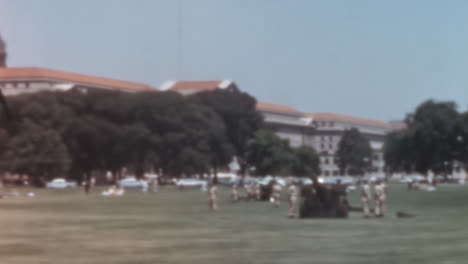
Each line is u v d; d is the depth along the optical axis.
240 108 179.38
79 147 147.12
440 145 167.88
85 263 22.84
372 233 34.47
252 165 172.50
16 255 25.11
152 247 27.97
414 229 37.09
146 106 152.62
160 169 160.50
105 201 75.88
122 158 151.88
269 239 31.41
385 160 176.25
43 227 38.44
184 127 153.88
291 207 47.84
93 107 151.50
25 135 132.75
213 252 26.16
